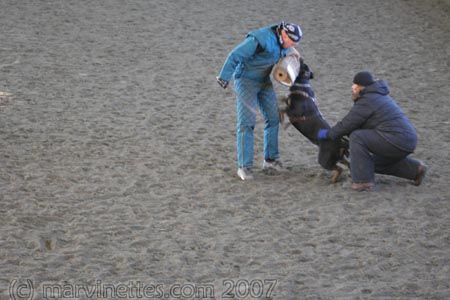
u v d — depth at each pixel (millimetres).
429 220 15086
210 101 22344
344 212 15336
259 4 34156
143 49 27406
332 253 13719
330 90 23734
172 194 16109
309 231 14562
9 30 29156
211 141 19281
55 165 17484
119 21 30906
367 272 13062
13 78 23953
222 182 16797
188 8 33188
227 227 14664
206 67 25594
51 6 32844
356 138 16109
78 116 20797
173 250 13703
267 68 16500
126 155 18203
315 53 27594
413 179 16656
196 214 15203
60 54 26562
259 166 17828
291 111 16766
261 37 16125
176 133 19750
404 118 16062
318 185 16719
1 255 13391
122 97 22469
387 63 26734
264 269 13094
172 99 22406
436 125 20859
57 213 15094
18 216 14914
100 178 16828
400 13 33312
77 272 12883
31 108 21328
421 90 24000
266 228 14648
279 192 16312
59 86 23328
